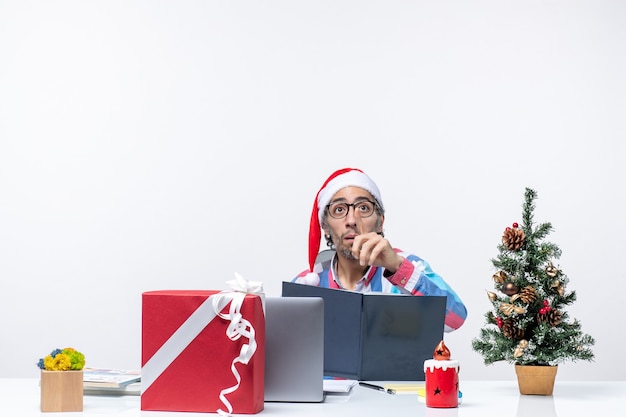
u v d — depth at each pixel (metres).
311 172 3.73
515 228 1.70
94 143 3.81
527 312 1.65
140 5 3.81
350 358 1.74
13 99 3.85
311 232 2.51
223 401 1.34
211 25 3.78
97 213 3.80
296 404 1.47
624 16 3.67
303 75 3.74
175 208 3.77
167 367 1.38
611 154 3.67
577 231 3.67
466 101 3.69
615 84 3.67
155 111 3.79
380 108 3.71
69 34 3.83
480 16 3.70
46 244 3.81
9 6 3.85
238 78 3.76
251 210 3.74
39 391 1.66
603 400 1.57
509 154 3.68
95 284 3.79
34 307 3.80
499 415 1.40
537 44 3.69
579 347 1.63
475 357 3.66
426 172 3.69
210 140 3.77
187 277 3.76
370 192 2.42
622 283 3.65
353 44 3.72
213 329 1.37
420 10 3.71
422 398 1.52
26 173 3.83
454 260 3.67
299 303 1.49
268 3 3.76
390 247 2.10
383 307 1.73
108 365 3.78
